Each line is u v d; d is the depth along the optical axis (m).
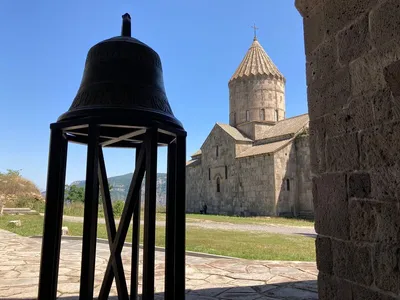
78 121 2.50
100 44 2.84
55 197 2.54
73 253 9.59
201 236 14.16
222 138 37.25
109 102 2.59
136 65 2.80
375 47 2.78
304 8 3.84
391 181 2.57
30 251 9.69
